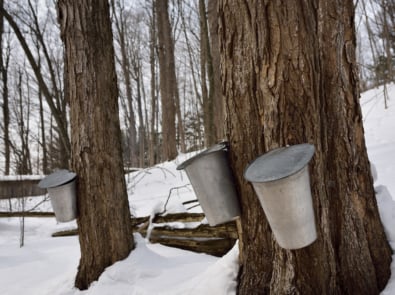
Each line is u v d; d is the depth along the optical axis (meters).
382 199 1.73
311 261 1.29
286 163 1.06
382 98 11.23
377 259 1.46
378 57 12.54
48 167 12.48
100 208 2.35
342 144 1.44
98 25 2.45
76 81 2.40
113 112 2.50
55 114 4.84
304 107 1.30
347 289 1.38
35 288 2.49
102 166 2.38
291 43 1.30
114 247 2.36
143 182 7.50
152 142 14.14
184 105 20.92
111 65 2.52
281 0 1.31
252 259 1.52
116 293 2.06
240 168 1.47
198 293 1.66
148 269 2.28
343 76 1.47
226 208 1.43
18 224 5.00
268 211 1.08
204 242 2.86
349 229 1.40
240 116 1.47
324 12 1.45
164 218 3.27
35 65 4.57
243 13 1.43
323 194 1.30
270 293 1.42
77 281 2.36
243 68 1.45
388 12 10.66
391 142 6.84
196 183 1.38
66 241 3.94
